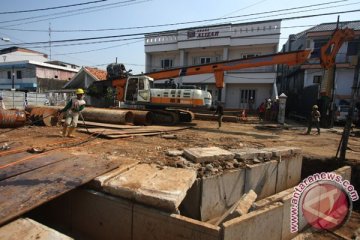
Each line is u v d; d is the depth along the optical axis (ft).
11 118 35.37
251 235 13.05
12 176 14.85
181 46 85.51
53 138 27.58
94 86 54.80
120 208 13.55
